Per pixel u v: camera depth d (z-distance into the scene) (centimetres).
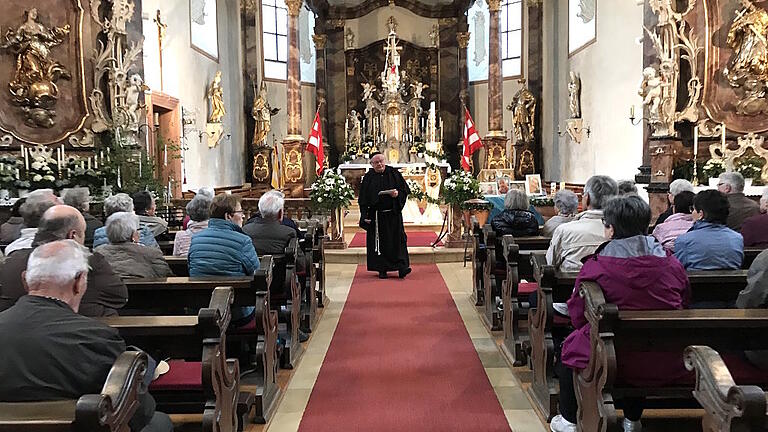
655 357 342
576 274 454
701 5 1062
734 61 1055
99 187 1017
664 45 1063
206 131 1662
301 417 450
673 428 416
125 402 221
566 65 1780
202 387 360
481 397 486
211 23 1719
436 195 1472
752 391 206
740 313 320
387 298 844
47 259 256
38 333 240
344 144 2233
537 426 431
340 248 1158
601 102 1506
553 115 1891
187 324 336
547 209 1140
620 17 1391
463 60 2172
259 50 1994
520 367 554
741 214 609
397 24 2234
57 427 202
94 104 1063
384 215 966
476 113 2206
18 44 1006
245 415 437
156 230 661
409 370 551
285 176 1695
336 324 714
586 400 354
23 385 236
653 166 1075
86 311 349
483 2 2145
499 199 1085
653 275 340
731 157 1037
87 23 1061
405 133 2023
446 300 828
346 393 498
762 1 1030
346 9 2225
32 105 1022
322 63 2208
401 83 2048
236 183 1897
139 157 1048
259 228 609
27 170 970
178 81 1461
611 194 483
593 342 334
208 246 481
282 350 556
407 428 429
